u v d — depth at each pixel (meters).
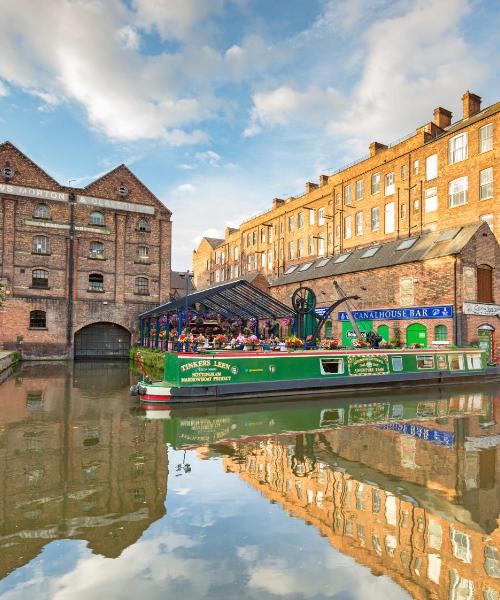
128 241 31.30
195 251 66.31
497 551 4.64
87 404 12.52
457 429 10.07
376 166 32.56
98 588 3.92
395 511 5.62
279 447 8.54
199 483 6.55
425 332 21.98
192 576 4.12
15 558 4.42
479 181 25.20
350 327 26.58
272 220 45.97
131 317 30.97
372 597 3.82
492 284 21.89
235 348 16.38
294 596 3.82
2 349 27.02
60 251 29.08
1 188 27.55
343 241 35.69
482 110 27.39
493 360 20.69
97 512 5.50
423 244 24.11
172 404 12.52
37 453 7.87
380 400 13.92
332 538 4.89
